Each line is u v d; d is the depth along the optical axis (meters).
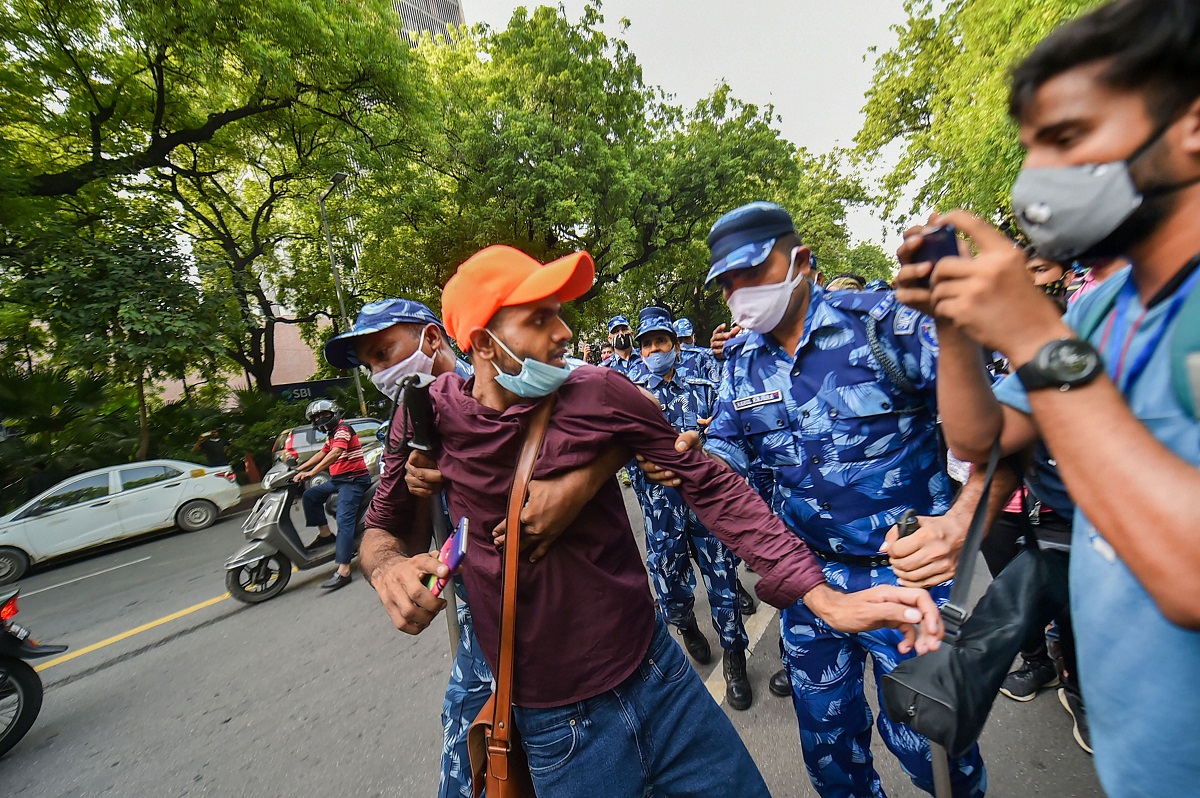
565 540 1.16
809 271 1.57
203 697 3.46
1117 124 0.58
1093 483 0.56
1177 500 0.52
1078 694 2.17
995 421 0.93
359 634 4.05
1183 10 0.53
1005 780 2.05
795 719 2.52
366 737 2.82
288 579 5.23
